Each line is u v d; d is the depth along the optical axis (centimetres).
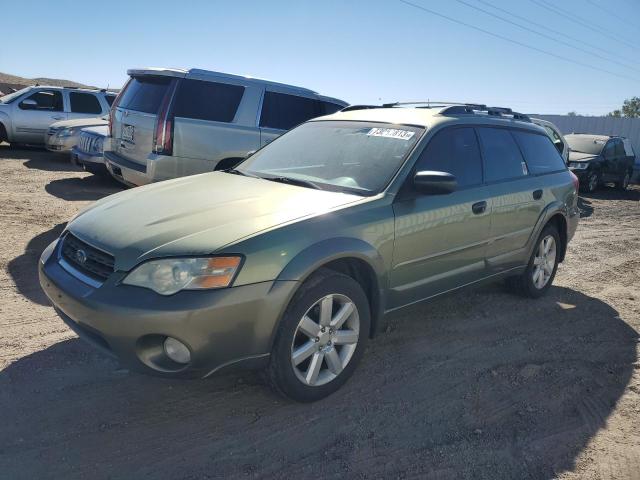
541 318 524
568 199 580
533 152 548
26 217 739
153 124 696
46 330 414
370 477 282
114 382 353
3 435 292
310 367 334
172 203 358
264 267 301
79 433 300
